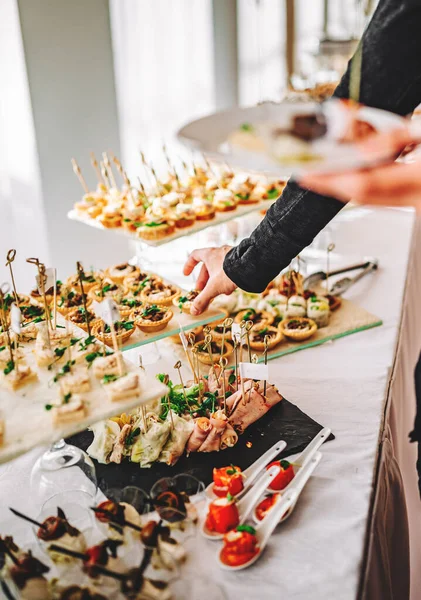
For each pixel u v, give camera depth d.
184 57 4.23
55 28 3.31
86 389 1.28
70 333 1.52
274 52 5.34
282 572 1.21
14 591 1.09
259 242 1.65
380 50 1.27
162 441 1.47
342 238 2.96
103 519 1.18
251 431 1.59
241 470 1.45
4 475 1.49
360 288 2.47
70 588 1.07
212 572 1.21
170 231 2.24
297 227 1.58
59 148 3.54
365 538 1.29
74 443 1.57
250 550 1.22
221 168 2.90
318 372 1.89
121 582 1.07
